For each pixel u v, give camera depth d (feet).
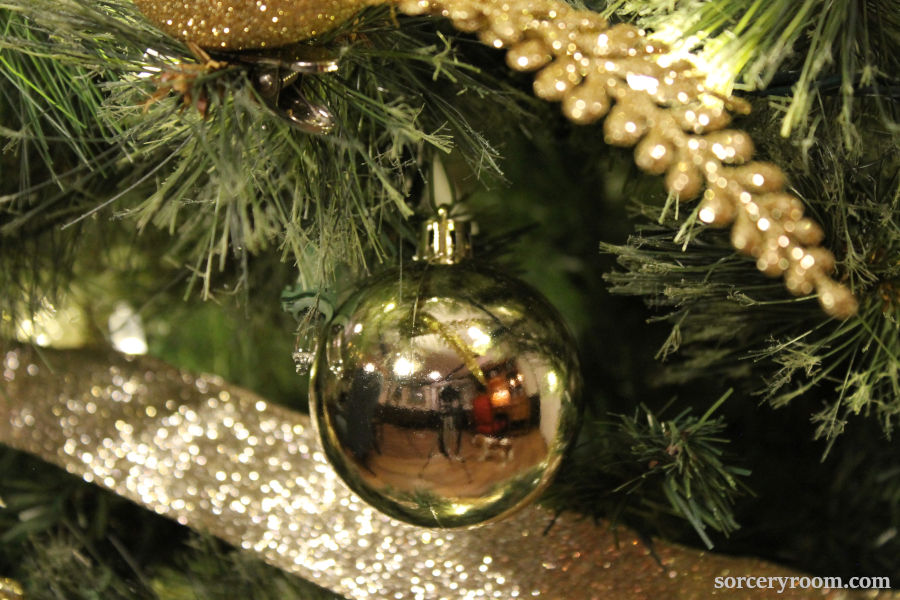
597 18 1.27
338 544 1.53
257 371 1.89
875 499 1.66
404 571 1.50
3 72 1.36
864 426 1.65
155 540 1.70
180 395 1.64
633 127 1.25
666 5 1.27
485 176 1.56
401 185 1.43
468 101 1.49
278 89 1.27
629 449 1.50
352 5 1.25
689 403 1.77
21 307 1.62
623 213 1.91
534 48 1.27
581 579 1.48
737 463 1.63
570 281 1.96
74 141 1.38
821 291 1.27
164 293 1.80
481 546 1.51
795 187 1.34
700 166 1.26
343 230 1.33
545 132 1.61
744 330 1.48
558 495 1.51
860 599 1.45
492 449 1.33
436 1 1.26
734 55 1.26
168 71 1.25
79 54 1.29
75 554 1.61
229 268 1.69
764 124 1.36
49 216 1.50
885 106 1.34
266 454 1.59
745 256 1.36
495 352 1.33
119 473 1.59
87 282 1.79
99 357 1.67
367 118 1.40
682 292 1.37
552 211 1.93
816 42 1.26
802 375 1.59
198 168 1.30
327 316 1.41
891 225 1.34
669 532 1.56
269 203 1.33
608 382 1.86
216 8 1.24
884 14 1.31
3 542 1.69
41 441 1.61
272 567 1.60
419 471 1.33
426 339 1.33
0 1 1.29
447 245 1.40
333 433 1.36
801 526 1.65
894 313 1.35
